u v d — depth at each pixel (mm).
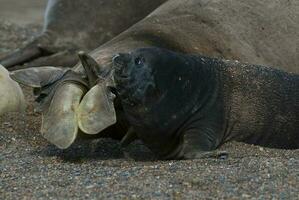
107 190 19609
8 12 56625
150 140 23516
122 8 34531
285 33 29969
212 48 28562
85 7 34688
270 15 30000
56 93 23266
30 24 50188
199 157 22531
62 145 22484
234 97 24672
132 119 23172
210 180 20062
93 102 22641
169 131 23344
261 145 25328
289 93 25594
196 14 29234
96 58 26469
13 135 25609
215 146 23719
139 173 20922
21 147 24500
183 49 28141
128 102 22828
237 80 24906
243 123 24750
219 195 19078
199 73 23953
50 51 34344
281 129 25406
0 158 23172
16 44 42406
